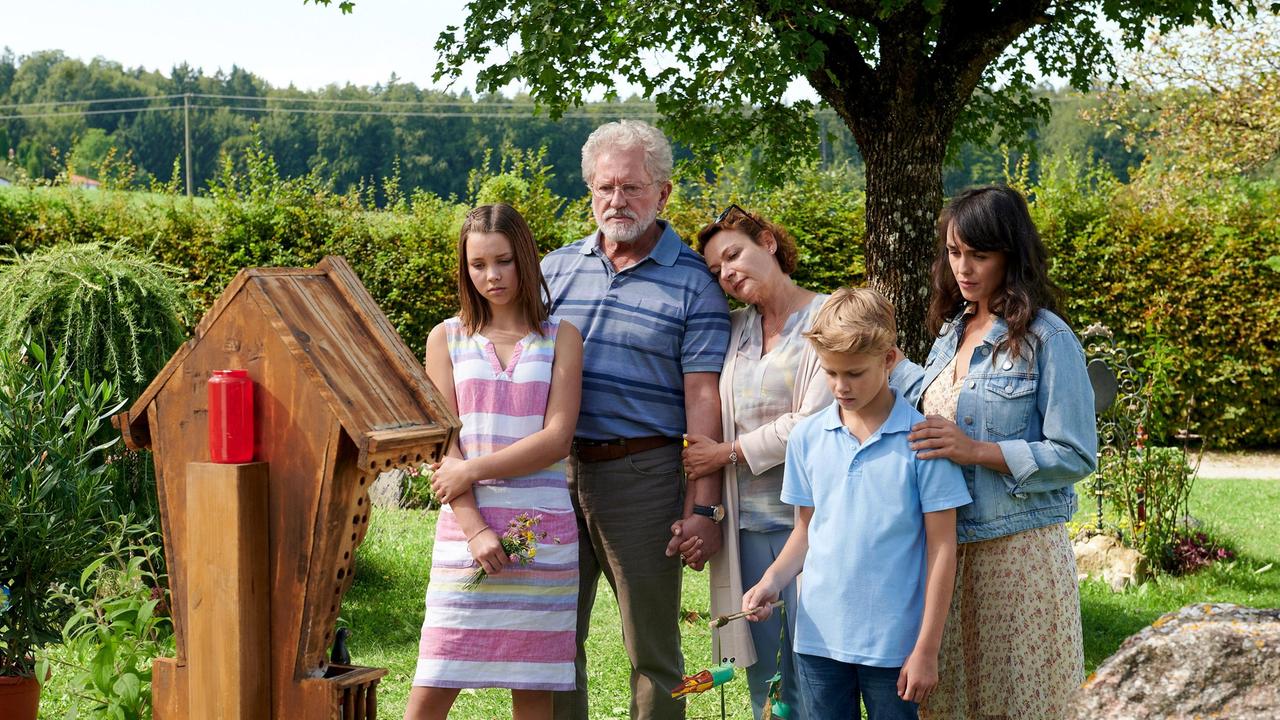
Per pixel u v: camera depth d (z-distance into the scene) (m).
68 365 4.55
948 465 2.39
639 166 3.01
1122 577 6.17
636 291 3.07
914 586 2.39
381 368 2.22
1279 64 15.76
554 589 2.63
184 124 50.97
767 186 7.55
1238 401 12.03
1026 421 2.48
